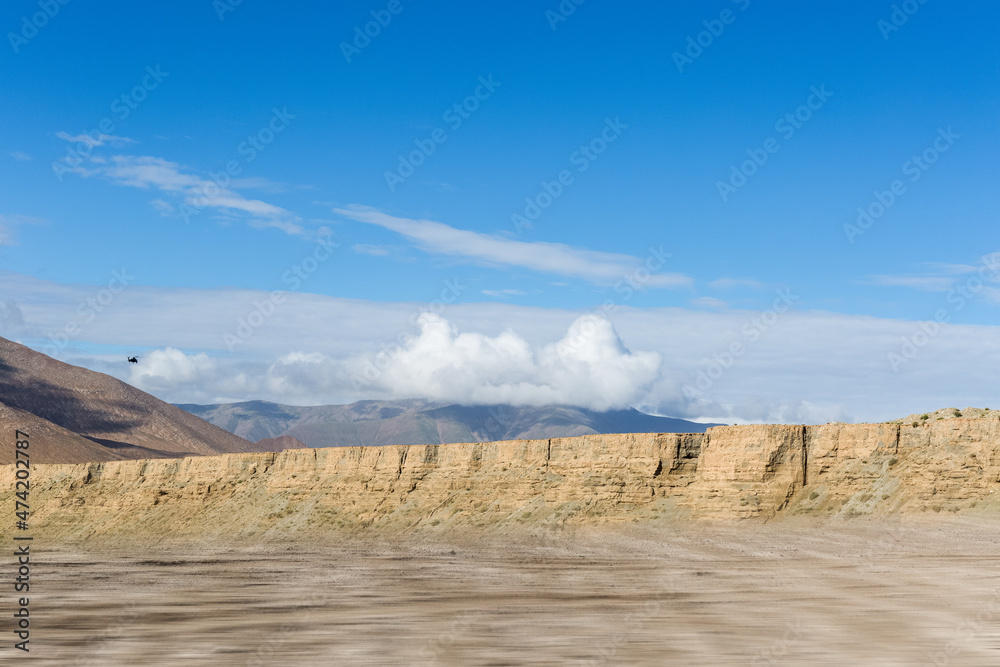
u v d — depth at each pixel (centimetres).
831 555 6888
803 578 5622
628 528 9050
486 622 4153
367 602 5016
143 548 11025
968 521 7581
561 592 5347
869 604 4506
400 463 11906
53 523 14088
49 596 5503
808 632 3747
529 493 10400
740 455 9150
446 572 6694
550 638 3697
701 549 7675
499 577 6278
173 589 5912
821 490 8675
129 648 3591
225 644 3653
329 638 3762
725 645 3494
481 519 10319
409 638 3741
